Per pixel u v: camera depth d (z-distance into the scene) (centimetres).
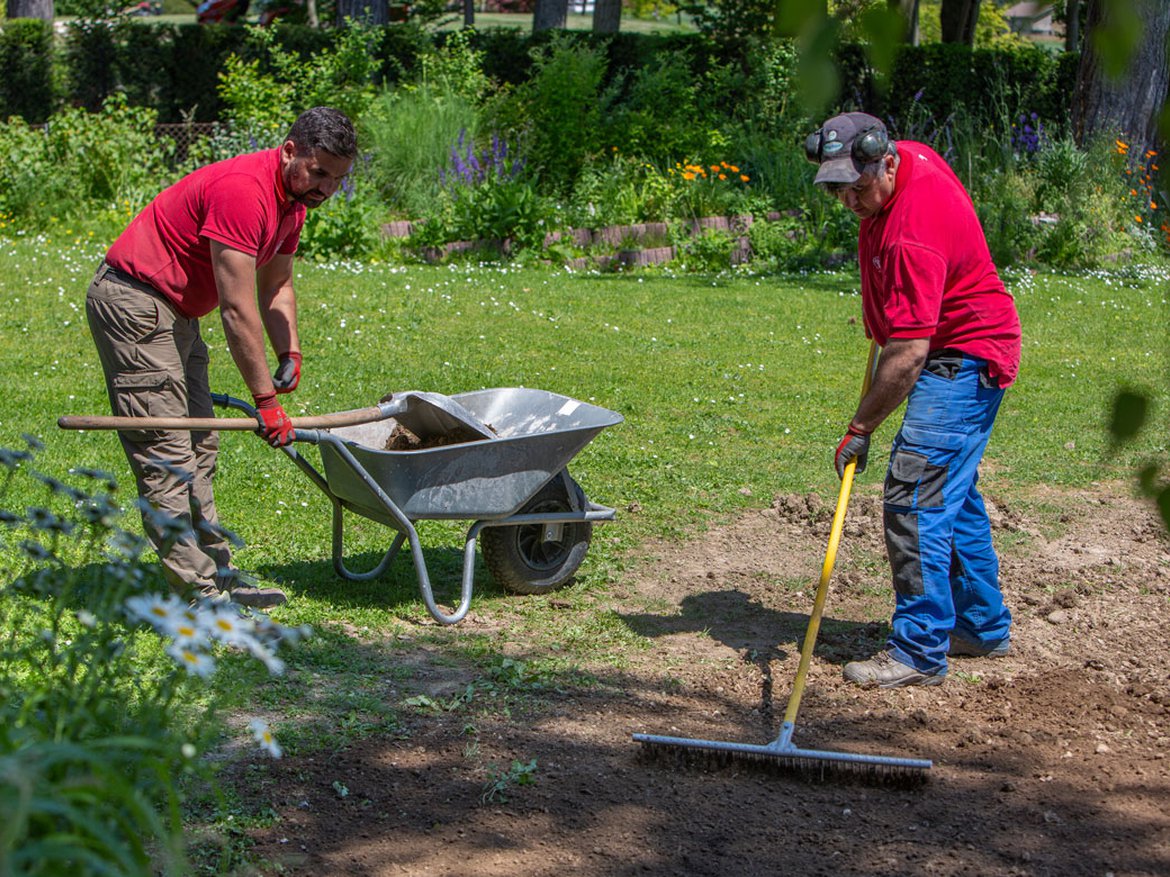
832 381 1028
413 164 1706
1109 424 169
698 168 1762
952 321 450
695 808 366
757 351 1132
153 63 2052
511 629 521
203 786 361
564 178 1784
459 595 559
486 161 1720
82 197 1625
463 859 334
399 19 2484
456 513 510
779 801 371
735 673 480
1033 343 1228
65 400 835
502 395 575
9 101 2016
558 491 553
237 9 2869
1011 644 519
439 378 966
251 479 702
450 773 385
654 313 1288
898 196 436
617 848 342
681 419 891
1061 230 1803
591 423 541
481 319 1204
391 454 487
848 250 1730
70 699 268
